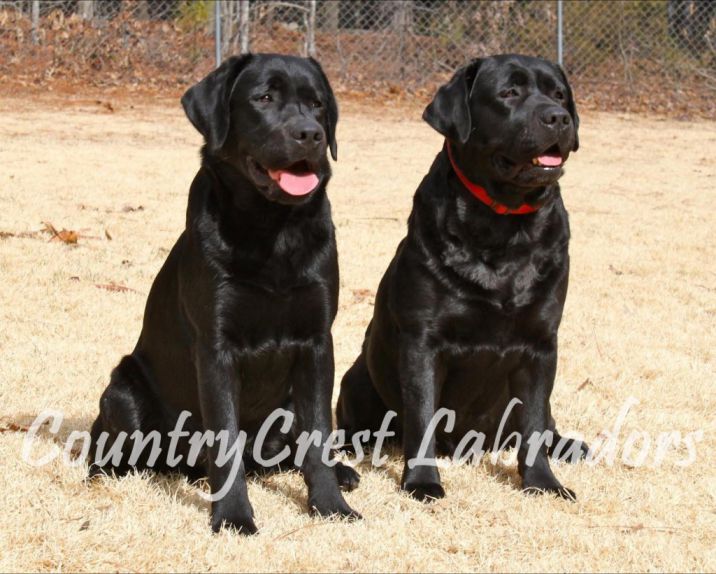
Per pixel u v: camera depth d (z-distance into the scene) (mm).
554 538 4582
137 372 5246
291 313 4750
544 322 5234
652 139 17406
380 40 20984
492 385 5441
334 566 4203
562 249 5266
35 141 14328
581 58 21484
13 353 7055
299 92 4824
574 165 15109
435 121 5379
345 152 15180
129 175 12703
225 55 20078
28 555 4230
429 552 4395
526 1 21578
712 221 12094
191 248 4770
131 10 19859
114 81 19109
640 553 4441
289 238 4684
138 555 4246
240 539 4406
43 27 19469
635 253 10633
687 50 22031
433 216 5250
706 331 8438
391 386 5824
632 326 8461
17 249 9336
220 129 4754
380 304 5781
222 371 4715
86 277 8852
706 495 5211
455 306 5188
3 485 4902
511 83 5250
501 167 5113
